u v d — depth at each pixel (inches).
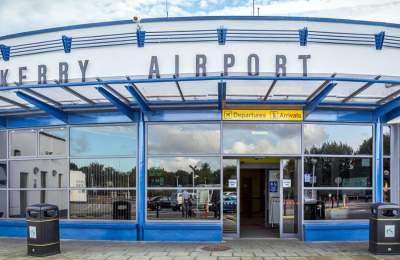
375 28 356.8
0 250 406.3
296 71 346.6
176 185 460.8
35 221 377.7
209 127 464.8
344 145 466.9
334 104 449.4
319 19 354.0
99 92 395.9
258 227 534.6
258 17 354.0
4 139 506.0
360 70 351.3
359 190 465.4
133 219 460.8
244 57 348.2
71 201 475.8
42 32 379.2
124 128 471.8
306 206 458.3
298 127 464.1
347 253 384.5
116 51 358.3
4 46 379.6
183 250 397.7
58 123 484.4
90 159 475.5
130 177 465.7
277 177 522.6
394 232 378.6
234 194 467.5
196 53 350.6
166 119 462.0
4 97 429.7
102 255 377.7
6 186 501.4
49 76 368.5
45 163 489.4
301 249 402.3
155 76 351.9
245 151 462.3
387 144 475.2
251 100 440.5
